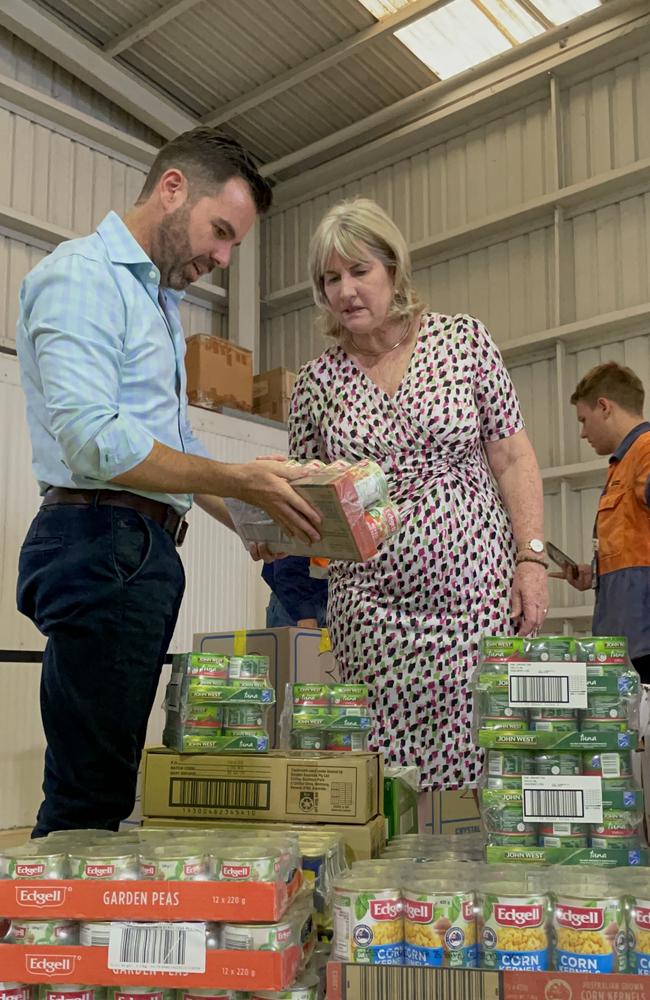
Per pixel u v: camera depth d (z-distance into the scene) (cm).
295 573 341
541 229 578
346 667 207
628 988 104
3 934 117
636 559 322
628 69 552
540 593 204
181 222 177
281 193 699
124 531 162
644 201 539
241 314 666
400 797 189
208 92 636
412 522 200
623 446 342
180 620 497
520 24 567
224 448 532
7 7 535
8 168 548
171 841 129
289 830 162
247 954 110
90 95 605
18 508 439
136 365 168
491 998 106
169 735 180
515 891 114
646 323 531
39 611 162
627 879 121
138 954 111
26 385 172
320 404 217
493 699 149
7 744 424
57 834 136
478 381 211
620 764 145
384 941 115
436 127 621
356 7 557
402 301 210
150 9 567
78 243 171
